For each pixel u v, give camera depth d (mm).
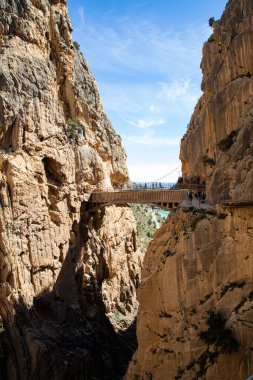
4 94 51656
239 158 28344
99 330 58406
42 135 54406
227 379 23812
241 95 29781
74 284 56531
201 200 34156
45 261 51750
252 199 25828
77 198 59500
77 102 66062
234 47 31047
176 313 29812
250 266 25219
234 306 25422
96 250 62781
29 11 58688
